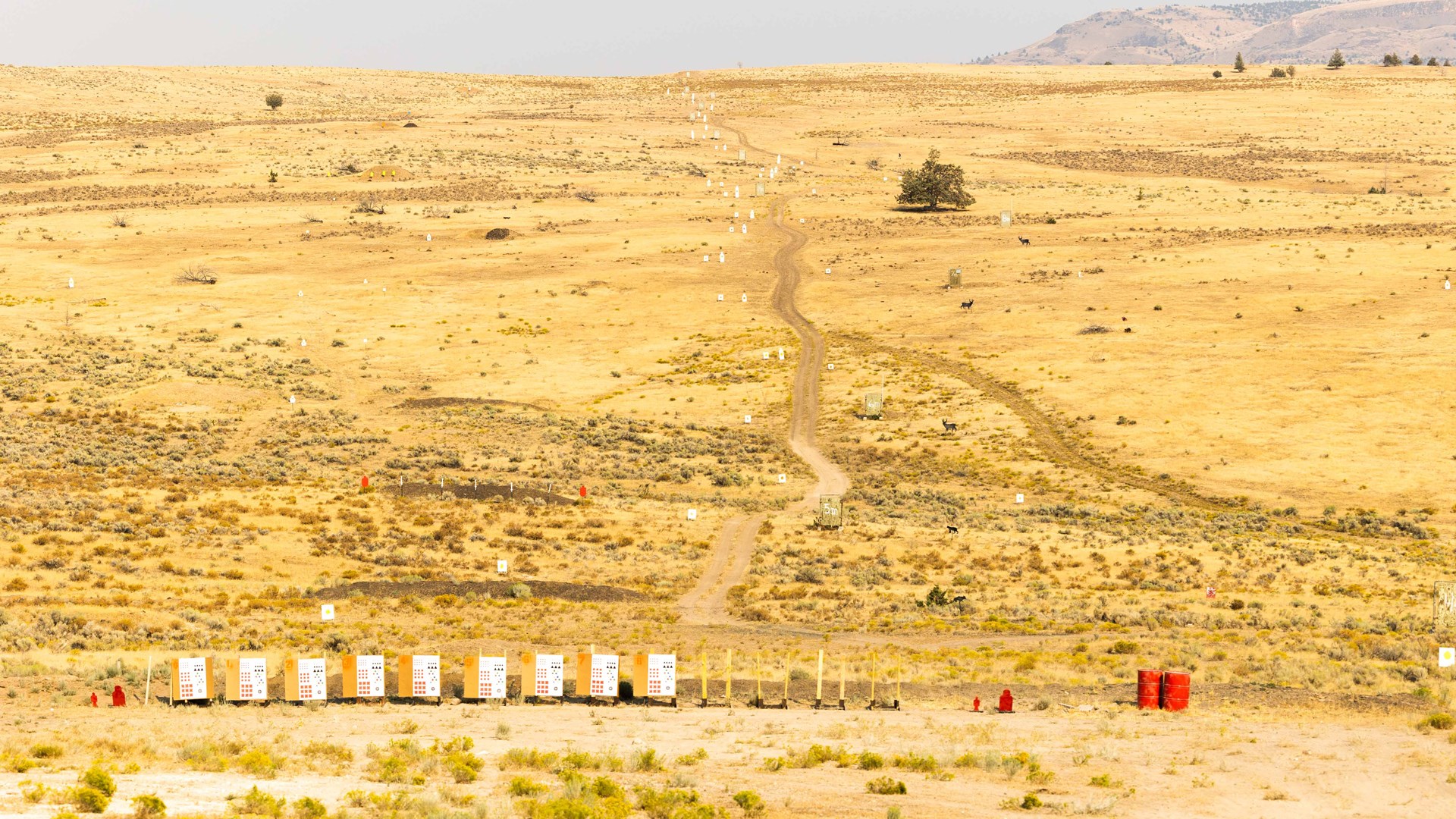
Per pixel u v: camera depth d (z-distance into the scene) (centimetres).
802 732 3297
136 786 2330
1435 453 9844
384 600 5916
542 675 3916
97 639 4781
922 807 2375
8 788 2245
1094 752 2945
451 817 2123
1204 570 7181
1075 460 10331
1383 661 4719
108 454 9900
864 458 10725
